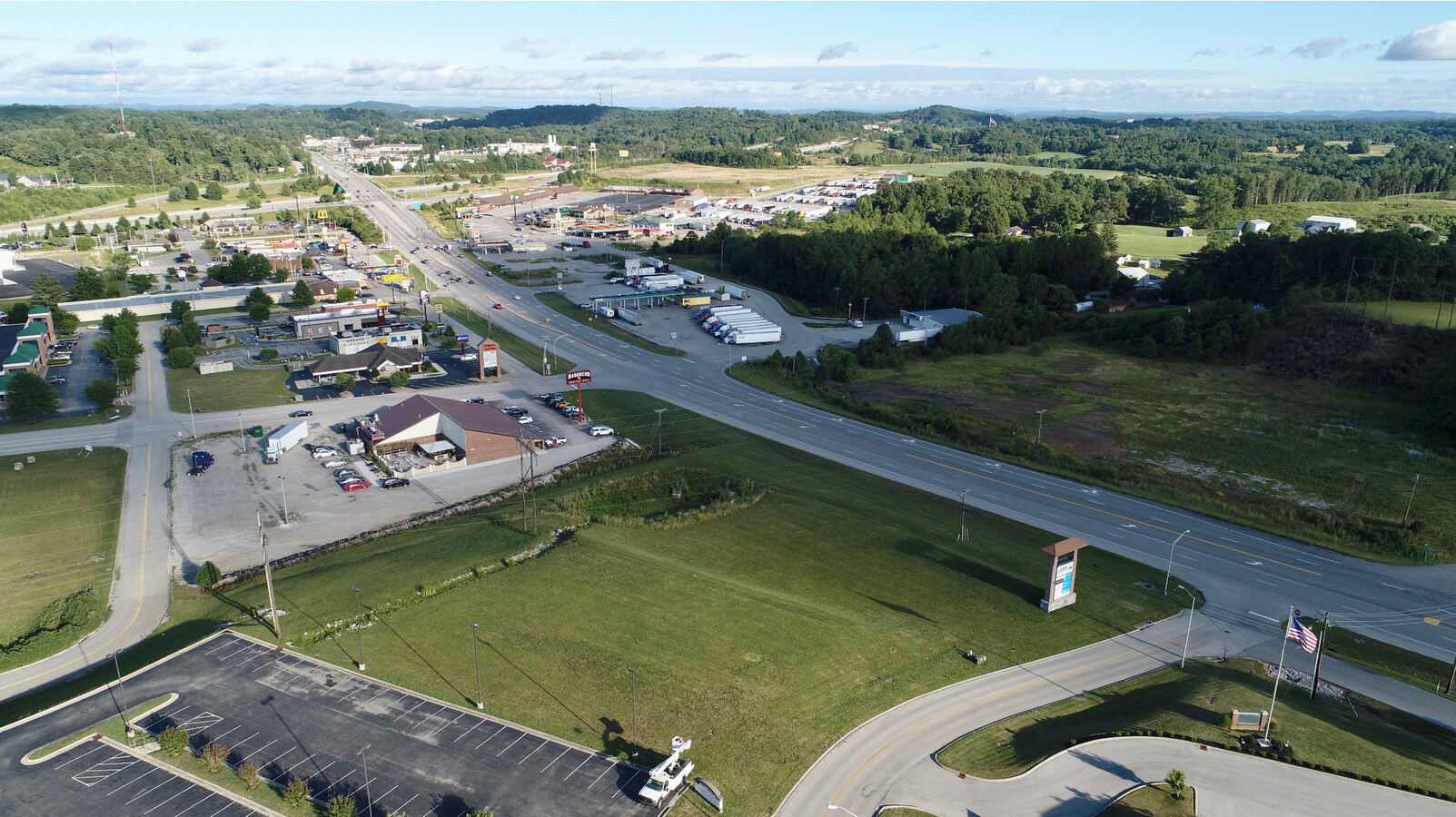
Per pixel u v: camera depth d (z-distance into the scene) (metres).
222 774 53.78
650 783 52.59
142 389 144.25
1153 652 72.00
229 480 108.75
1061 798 53.19
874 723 60.91
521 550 86.81
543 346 177.25
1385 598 82.06
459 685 63.56
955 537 92.19
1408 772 55.94
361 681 64.19
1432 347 146.38
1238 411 138.25
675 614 74.12
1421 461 116.50
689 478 108.31
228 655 67.62
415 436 119.69
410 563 83.56
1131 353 174.50
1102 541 92.81
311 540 92.81
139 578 84.00
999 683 66.56
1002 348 178.88
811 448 121.56
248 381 149.75
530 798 52.09
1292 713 62.53
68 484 105.88
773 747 57.62
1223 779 54.53
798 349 179.88
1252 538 94.31
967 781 54.91
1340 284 179.00
